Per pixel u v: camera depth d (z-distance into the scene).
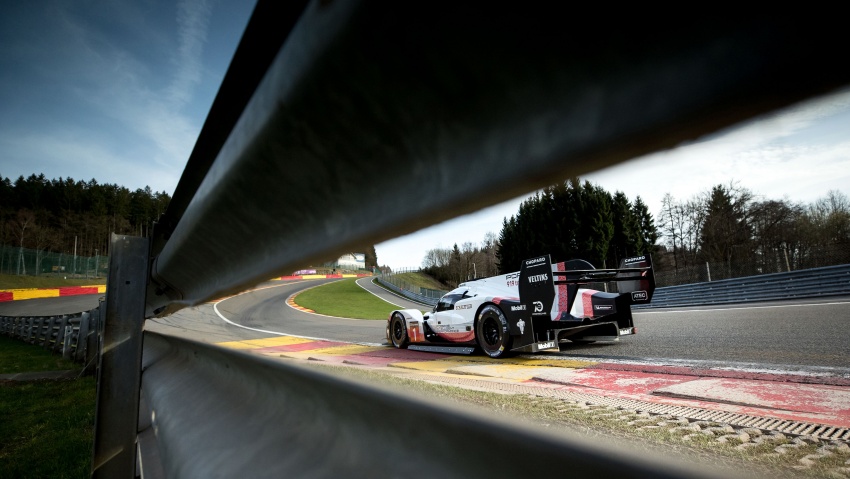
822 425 2.37
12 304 32.69
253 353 0.90
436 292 28.89
